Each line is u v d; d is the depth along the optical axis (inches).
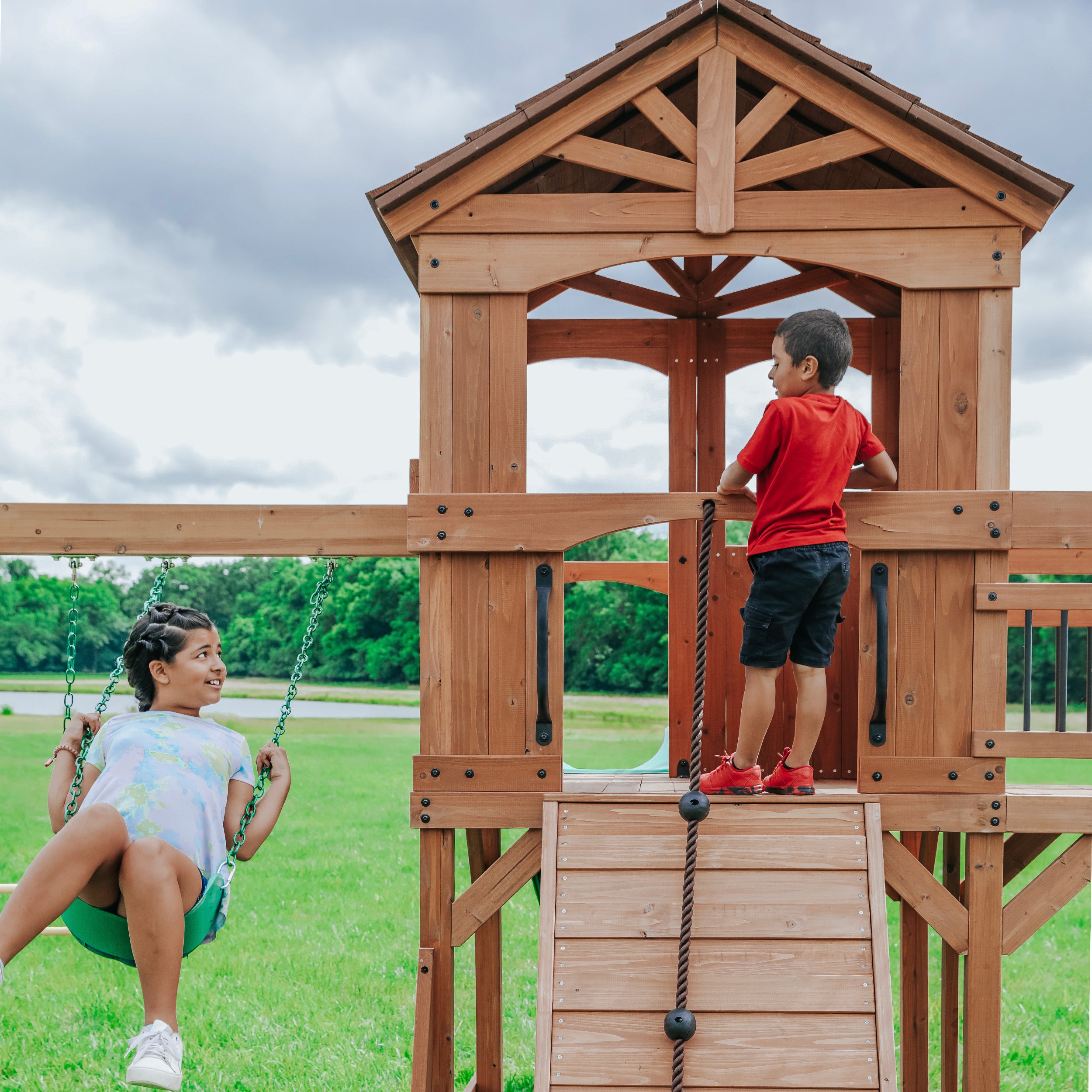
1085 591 124.7
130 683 135.2
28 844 432.1
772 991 112.7
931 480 127.6
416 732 767.7
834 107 127.5
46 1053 218.8
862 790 126.7
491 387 131.0
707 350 173.9
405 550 136.9
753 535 126.3
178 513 138.5
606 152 130.3
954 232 127.3
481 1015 171.9
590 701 836.0
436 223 131.2
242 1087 200.1
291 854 422.3
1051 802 125.4
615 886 119.0
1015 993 282.4
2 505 137.5
